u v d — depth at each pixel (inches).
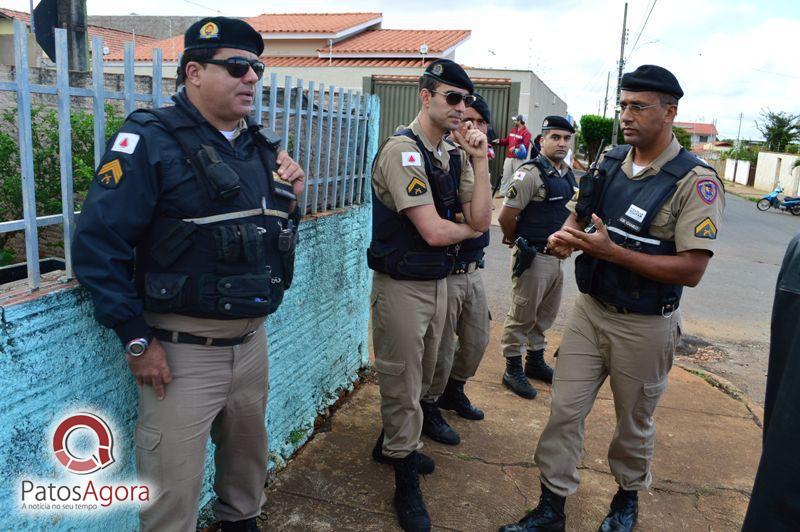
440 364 130.2
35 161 86.4
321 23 706.8
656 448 139.8
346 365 153.7
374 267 106.2
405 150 100.4
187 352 73.3
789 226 671.1
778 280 55.1
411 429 106.3
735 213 792.9
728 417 158.4
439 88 101.2
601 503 117.4
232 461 88.1
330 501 110.6
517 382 163.0
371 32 734.5
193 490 76.5
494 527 107.3
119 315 66.4
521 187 150.7
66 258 71.2
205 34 70.2
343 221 139.6
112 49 619.2
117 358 78.9
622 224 99.3
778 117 1659.7
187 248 70.1
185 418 73.8
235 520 91.1
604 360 103.7
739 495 123.2
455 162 111.3
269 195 78.4
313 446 129.0
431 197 101.0
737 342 232.7
